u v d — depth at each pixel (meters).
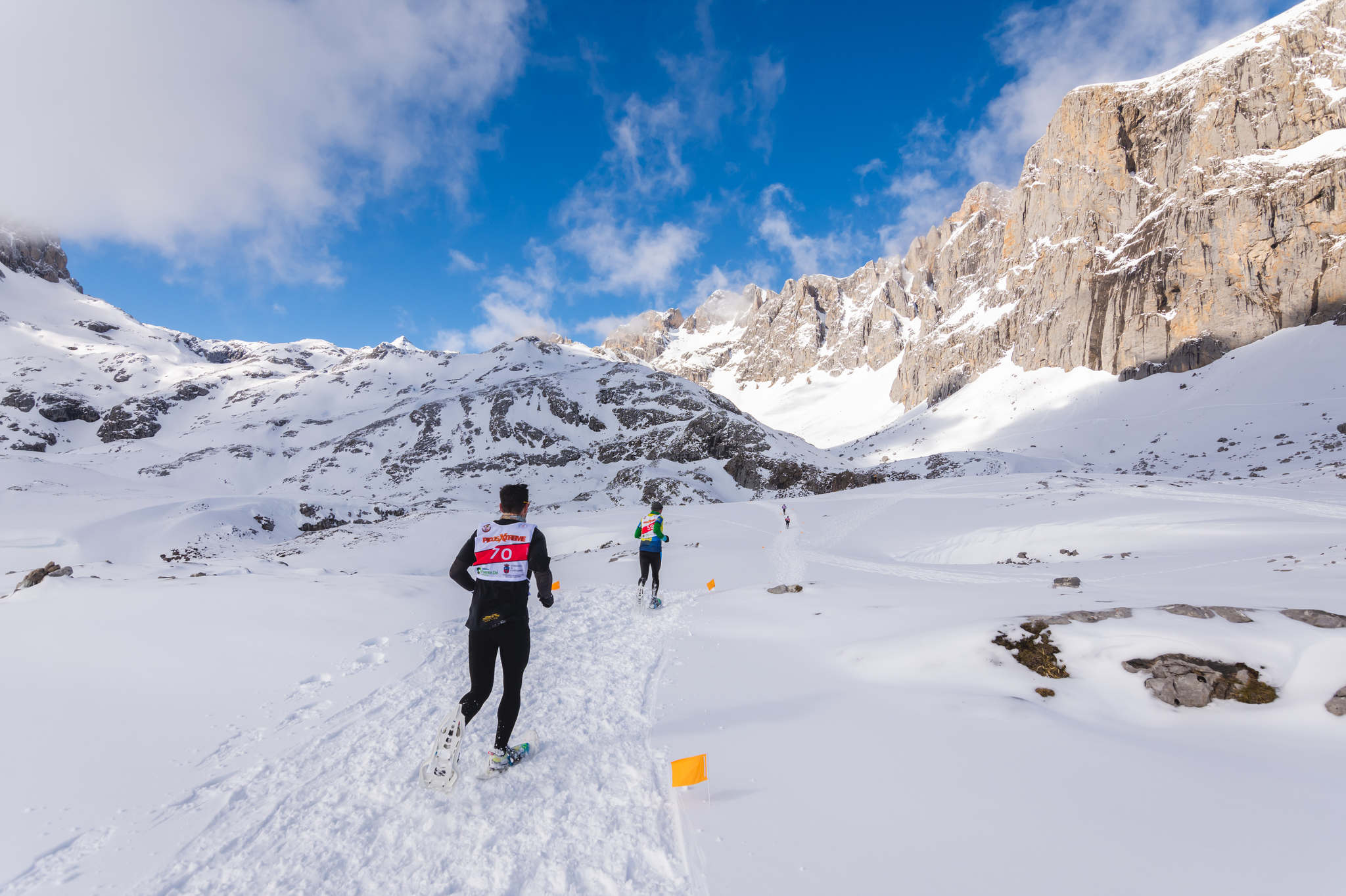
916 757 3.85
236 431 118.50
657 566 10.88
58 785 3.81
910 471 71.19
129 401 130.12
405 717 5.26
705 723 4.84
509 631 4.15
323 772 4.15
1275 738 3.88
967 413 112.75
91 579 11.33
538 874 2.92
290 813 3.59
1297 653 4.54
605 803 3.59
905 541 25.03
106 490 60.41
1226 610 5.36
